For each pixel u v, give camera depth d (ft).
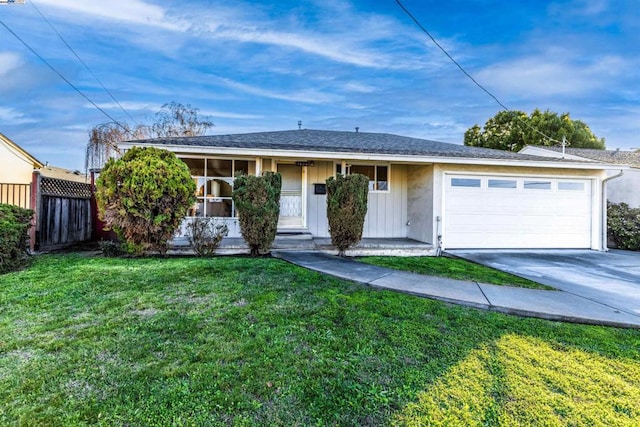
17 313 11.57
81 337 9.88
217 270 17.39
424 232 30.32
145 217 20.25
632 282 18.20
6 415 6.60
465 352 9.70
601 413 7.20
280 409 7.06
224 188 28.25
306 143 30.86
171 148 24.68
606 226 32.09
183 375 8.12
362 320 11.68
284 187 31.76
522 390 7.95
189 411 6.88
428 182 29.86
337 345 9.84
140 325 10.74
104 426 6.40
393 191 33.83
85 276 15.99
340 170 32.58
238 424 6.58
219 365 8.59
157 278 15.79
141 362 8.64
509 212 30.27
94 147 51.78
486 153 31.71
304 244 26.08
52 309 11.96
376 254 26.73
